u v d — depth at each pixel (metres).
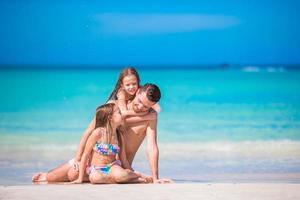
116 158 8.81
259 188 7.68
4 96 34.50
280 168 11.09
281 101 30.53
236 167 11.26
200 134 16.64
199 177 10.15
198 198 7.04
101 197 7.14
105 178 8.52
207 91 41.06
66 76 72.12
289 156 12.58
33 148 14.01
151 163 8.95
